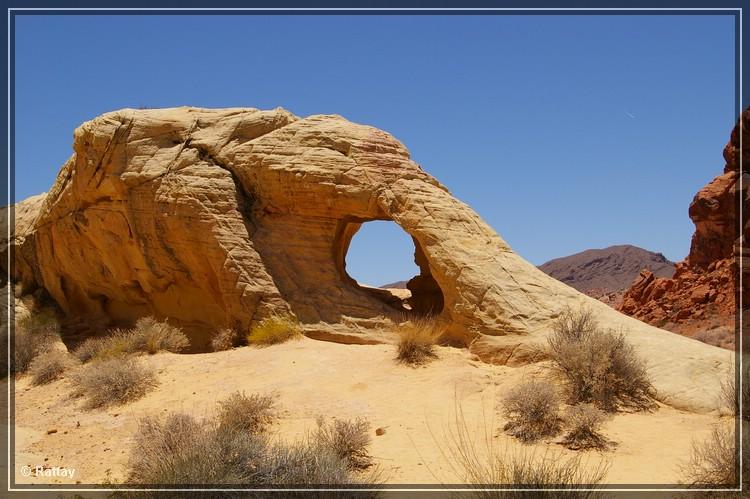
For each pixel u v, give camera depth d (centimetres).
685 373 1259
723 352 1328
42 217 2186
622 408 1194
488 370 1387
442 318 1591
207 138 1852
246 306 1703
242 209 1795
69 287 2216
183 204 1791
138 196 1872
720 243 2969
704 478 876
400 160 1761
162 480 917
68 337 2075
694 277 2988
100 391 1424
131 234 1895
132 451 1088
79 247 2083
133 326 2067
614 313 1520
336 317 1686
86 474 1066
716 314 2667
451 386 1309
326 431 1069
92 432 1257
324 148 1764
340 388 1339
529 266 1617
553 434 1085
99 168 1916
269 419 1202
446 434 1109
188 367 1546
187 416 1141
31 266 2328
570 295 1544
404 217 1658
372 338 1641
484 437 1094
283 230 1778
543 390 1139
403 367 1435
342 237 1847
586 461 981
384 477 958
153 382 1466
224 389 1377
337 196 1719
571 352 1258
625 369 1248
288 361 1492
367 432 1126
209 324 1888
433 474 959
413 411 1217
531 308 1482
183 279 1880
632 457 995
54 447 1206
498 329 1456
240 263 1725
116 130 1891
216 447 953
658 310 2923
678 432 1084
